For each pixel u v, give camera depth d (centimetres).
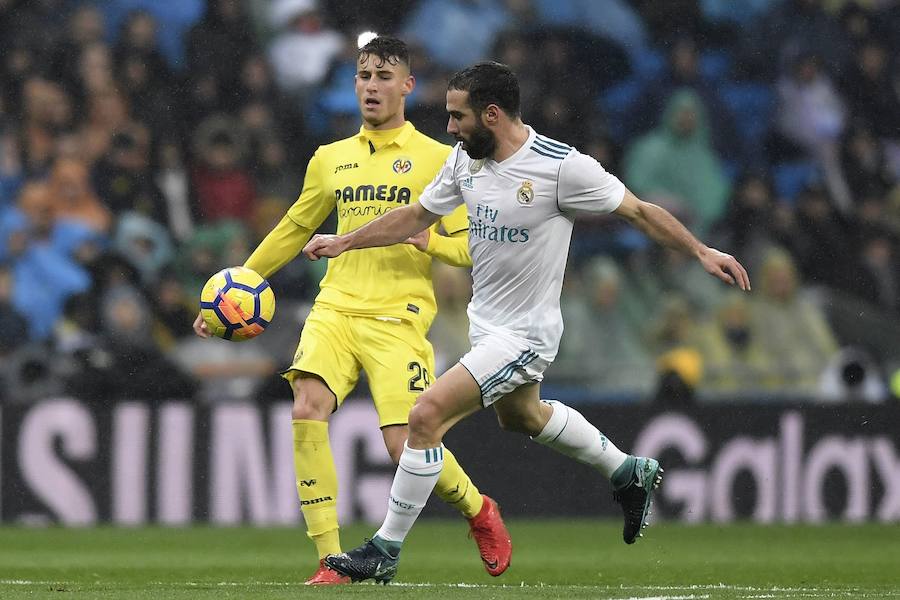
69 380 4141
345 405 3959
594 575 2645
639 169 5203
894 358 5053
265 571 2675
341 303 2281
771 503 4225
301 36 5069
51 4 4981
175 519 3897
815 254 5166
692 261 4959
